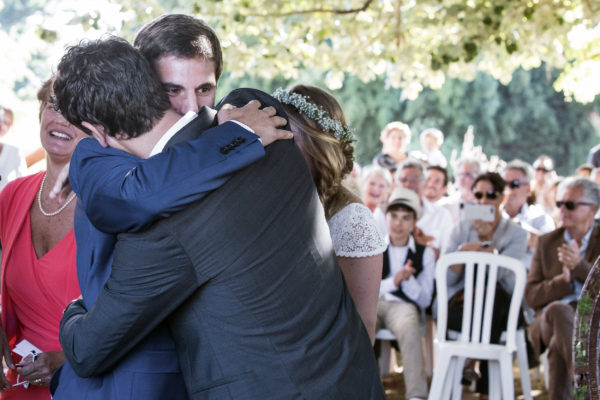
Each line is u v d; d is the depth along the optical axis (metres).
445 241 6.09
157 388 2.02
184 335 1.93
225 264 1.86
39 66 21.14
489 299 5.21
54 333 2.72
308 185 2.04
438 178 7.78
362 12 7.22
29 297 2.72
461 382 5.36
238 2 6.92
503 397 5.04
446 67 6.93
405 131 8.81
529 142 23.42
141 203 1.80
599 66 7.77
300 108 2.47
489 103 22.45
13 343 2.85
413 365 5.39
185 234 1.84
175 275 1.85
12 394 2.71
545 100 23.48
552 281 5.21
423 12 7.16
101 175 1.90
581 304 2.48
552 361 4.99
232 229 1.86
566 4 6.89
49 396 2.72
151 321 1.90
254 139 1.90
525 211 7.16
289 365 1.87
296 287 1.92
